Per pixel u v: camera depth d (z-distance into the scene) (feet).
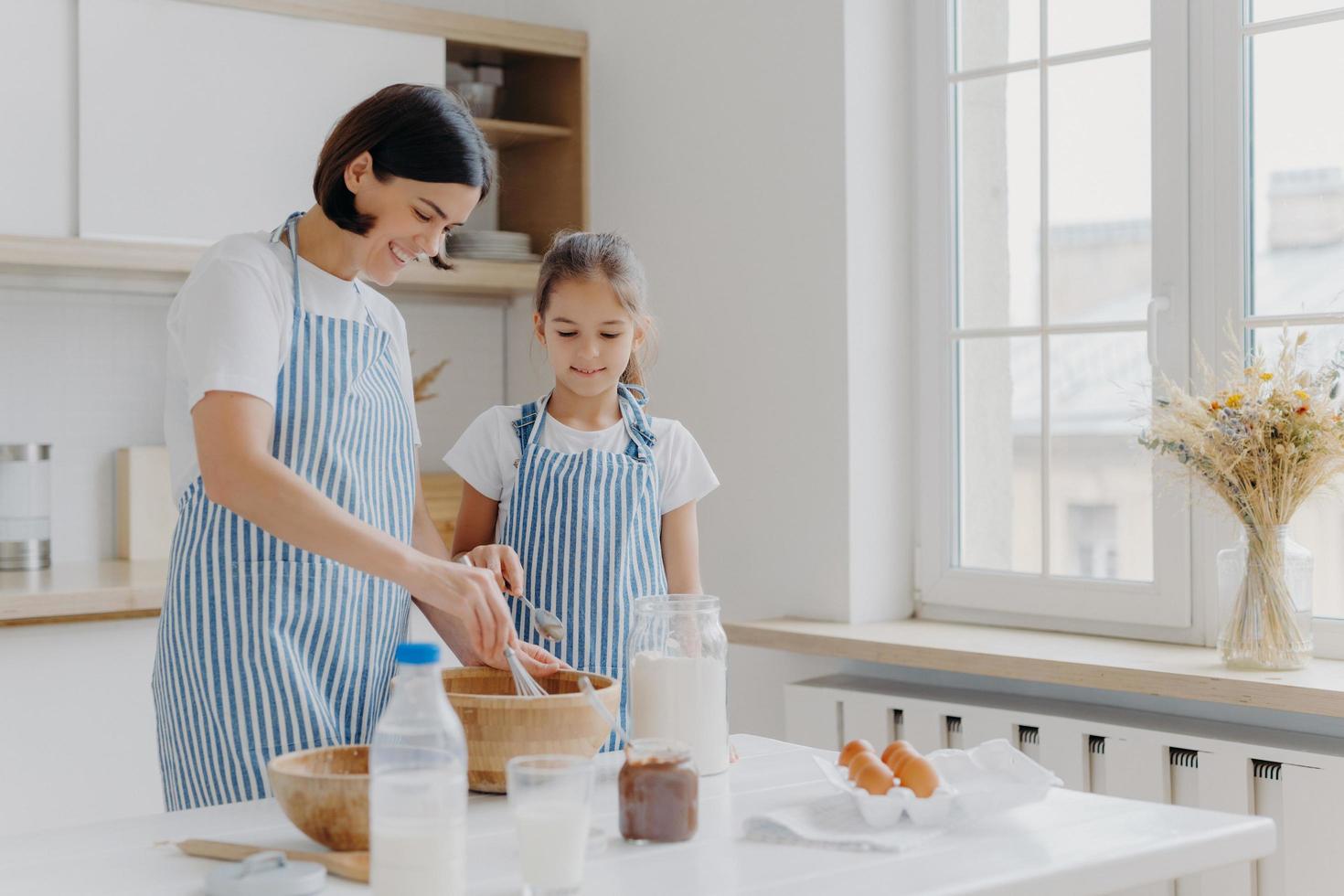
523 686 4.78
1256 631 7.46
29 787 8.96
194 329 5.01
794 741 9.43
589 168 11.71
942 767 4.58
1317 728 7.62
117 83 9.53
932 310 9.86
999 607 9.47
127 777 9.34
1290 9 8.07
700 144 10.74
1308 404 7.19
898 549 9.96
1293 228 8.07
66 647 9.08
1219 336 8.34
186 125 9.78
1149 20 8.66
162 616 5.49
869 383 9.78
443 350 12.30
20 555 10.08
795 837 4.03
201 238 9.87
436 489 11.51
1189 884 7.52
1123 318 8.84
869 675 9.75
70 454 10.78
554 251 6.68
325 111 10.32
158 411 11.16
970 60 9.66
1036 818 4.30
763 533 10.29
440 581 4.67
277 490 4.70
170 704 5.33
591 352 6.52
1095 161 8.97
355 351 5.47
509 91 12.28
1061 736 8.04
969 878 3.67
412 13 10.68
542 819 3.50
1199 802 7.47
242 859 3.84
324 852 3.92
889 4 9.89
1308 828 7.03
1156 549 8.64
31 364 10.62
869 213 9.78
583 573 6.45
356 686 5.36
